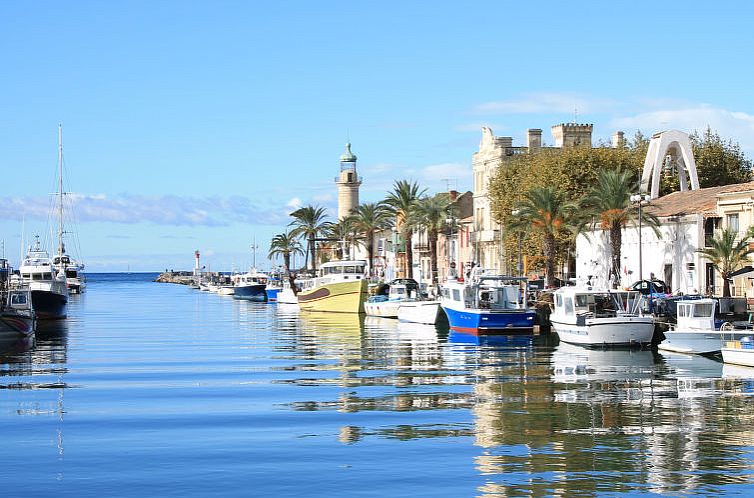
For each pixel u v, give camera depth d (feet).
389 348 220.23
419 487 90.17
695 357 186.50
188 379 163.84
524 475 93.81
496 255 401.08
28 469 98.12
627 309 211.82
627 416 122.01
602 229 295.07
